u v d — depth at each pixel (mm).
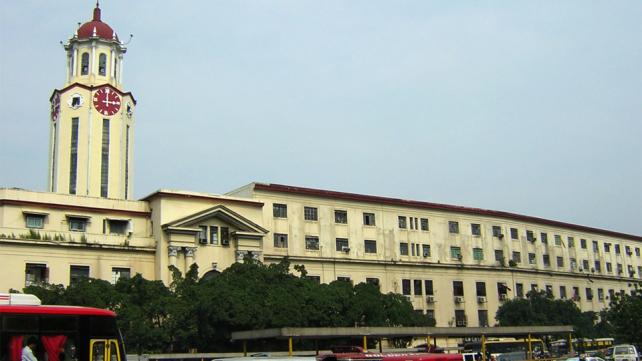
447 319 75312
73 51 78875
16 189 52438
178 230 56062
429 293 74750
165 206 56750
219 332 46938
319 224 67750
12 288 49781
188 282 51906
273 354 36688
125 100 77688
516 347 62625
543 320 74250
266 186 64500
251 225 60250
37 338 21234
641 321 64125
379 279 70750
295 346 48250
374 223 72500
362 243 70562
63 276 52188
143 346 45562
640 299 68625
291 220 65812
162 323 47438
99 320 22562
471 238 81500
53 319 21688
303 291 52438
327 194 68875
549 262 91500
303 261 65250
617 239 106125
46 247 51875
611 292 100688
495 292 81562
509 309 76000
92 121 74500
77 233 53562
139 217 57500
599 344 77125
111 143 75250
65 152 73500
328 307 51938
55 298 44500
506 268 83375
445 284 76625
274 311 48531
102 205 56000
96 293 45531
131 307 46156
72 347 21844
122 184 74938
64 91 75062
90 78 77312
